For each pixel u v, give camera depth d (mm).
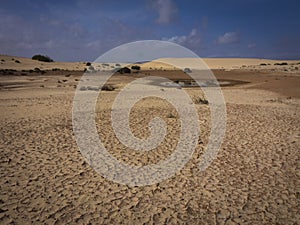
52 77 28266
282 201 3760
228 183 4301
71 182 4348
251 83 23016
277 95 15047
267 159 5188
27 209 3611
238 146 5973
